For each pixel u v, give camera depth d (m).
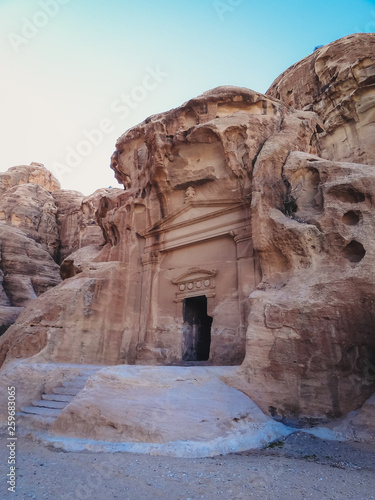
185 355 14.46
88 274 15.87
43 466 5.74
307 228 9.90
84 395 7.93
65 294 14.59
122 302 15.81
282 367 8.84
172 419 7.10
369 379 8.11
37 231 34.62
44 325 13.73
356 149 23.64
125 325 15.50
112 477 5.16
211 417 7.34
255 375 9.05
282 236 10.33
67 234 36.03
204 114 15.68
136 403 7.51
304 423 8.20
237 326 12.57
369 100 23.16
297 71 28.11
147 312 15.39
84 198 35.12
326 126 25.16
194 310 15.60
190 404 7.61
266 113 15.23
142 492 4.59
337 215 9.71
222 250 14.15
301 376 8.61
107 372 8.41
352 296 8.46
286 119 14.70
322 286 9.01
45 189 38.94
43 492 4.59
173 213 15.72
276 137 13.05
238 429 7.26
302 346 8.77
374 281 8.25
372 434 7.05
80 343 14.04
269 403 8.66
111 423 7.21
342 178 10.28
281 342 9.05
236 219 13.78
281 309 9.29
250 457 6.30
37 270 30.31
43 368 11.16
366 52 23.73
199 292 14.29
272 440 7.43
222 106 15.68
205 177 14.75
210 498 4.38
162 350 14.45
